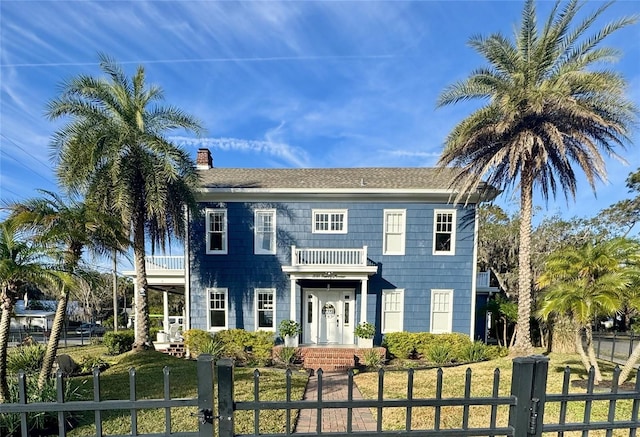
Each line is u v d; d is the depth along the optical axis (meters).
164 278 14.19
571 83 10.25
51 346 6.02
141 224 11.59
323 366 11.16
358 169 16.45
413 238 13.09
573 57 10.79
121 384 7.60
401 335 12.33
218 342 12.33
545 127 10.27
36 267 5.18
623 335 12.30
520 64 10.68
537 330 12.74
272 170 16.41
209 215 13.30
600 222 21.89
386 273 13.09
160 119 11.55
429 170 15.78
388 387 7.79
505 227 20.89
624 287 6.49
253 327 13.14
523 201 11.26
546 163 11.06
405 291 13.05
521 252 11.25
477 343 11.72
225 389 2.10
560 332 11.18
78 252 6.09
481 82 10.84
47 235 5.50
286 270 12.48
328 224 13.30
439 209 13.10
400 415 5.79
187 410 5.83
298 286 13.09
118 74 11.05
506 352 11.55
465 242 13.05
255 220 13.30
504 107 10.08
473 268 12.99
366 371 10.38
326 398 6.95
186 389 7.18
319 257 12.97
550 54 10.55
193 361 10.48
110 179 10.39
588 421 2.37
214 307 13.32
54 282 5.35
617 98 9.97
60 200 6.18
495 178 12.45
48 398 5.24
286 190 12.95
